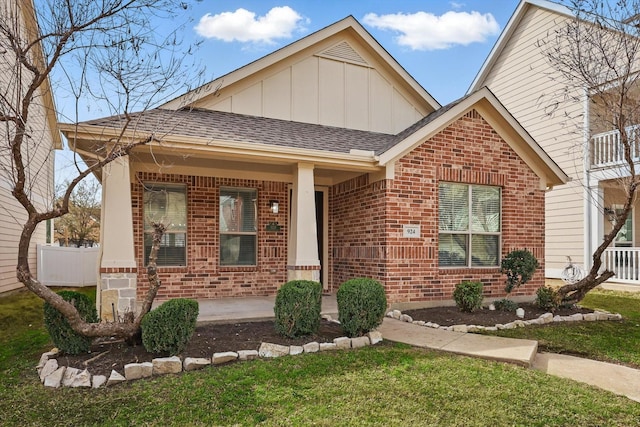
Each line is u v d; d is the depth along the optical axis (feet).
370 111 36.27
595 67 27.50
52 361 16.02
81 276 45.68
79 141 21.22
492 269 30.42
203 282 30.14
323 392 13.80
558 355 19.15
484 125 30.53
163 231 17.93
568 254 45.16
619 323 25.31
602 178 41.27
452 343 19.63
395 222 27.66
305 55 34.27
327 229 34.81
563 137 45.44
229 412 12.37
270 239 32.48
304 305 19.45
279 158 25.40
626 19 26.40
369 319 19.72
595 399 13.74
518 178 31.60
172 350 16.33
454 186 29.94
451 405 12.98
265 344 17.93
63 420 12.02
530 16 49.85
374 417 12.13
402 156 27.91
